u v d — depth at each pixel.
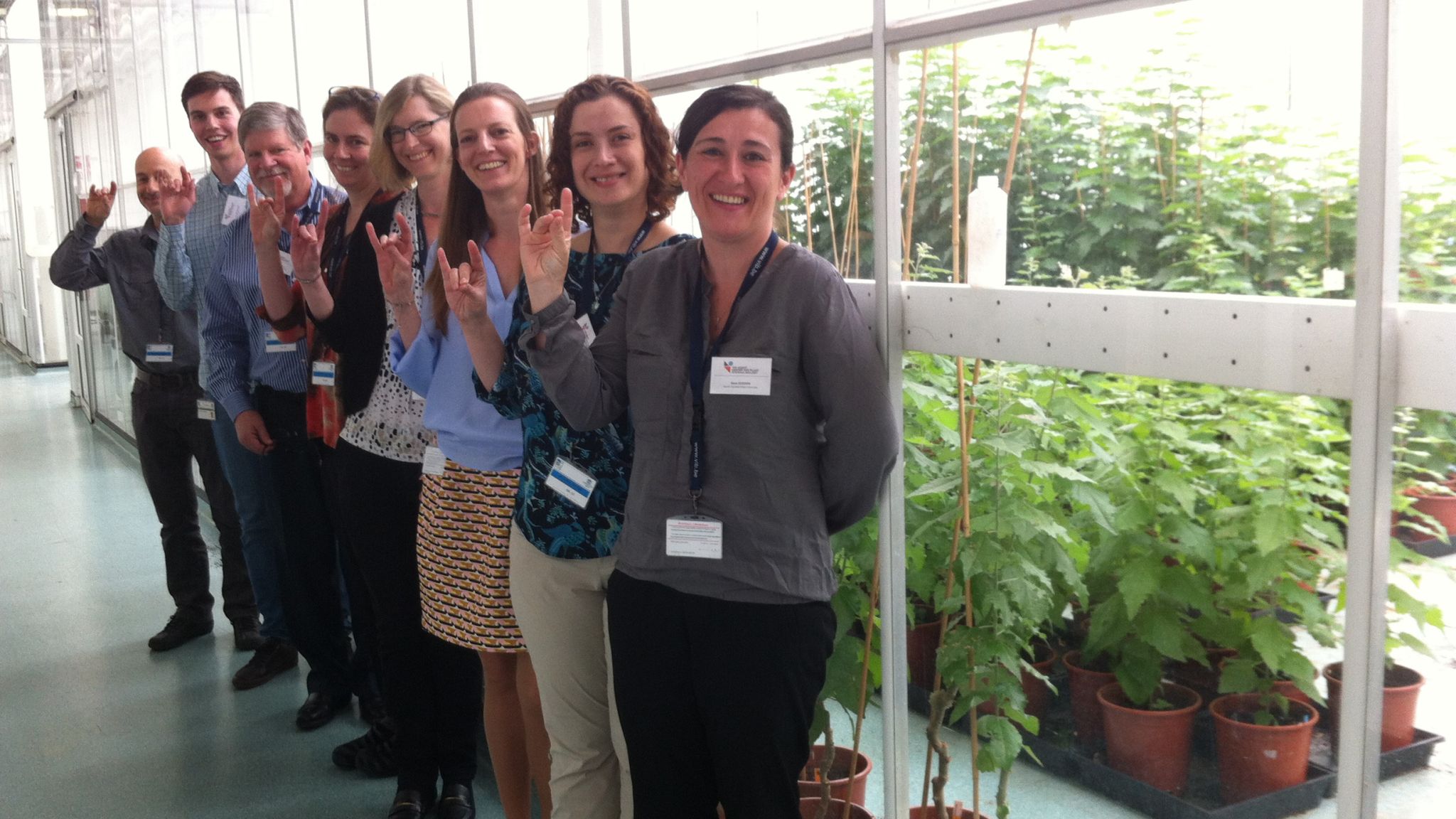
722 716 1.79
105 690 3.89
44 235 10.35
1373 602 1.39
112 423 8.91
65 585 5.11
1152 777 1.98
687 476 1.80
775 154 1.77
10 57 12.46
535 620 2.16
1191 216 1.67
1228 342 1.52
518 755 2.52
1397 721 1.42
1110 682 2.07
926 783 2.17
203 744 3.43
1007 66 1.84
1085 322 1.71
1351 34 1.47
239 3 5.21
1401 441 1.37
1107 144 1.75
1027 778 2.11
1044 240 1.86
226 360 3.42
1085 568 2.01
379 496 2.69
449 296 2.08
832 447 1.77
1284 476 1.68
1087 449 1.94
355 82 4.14
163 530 4.36
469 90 2.24
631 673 1.86
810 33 2.18
